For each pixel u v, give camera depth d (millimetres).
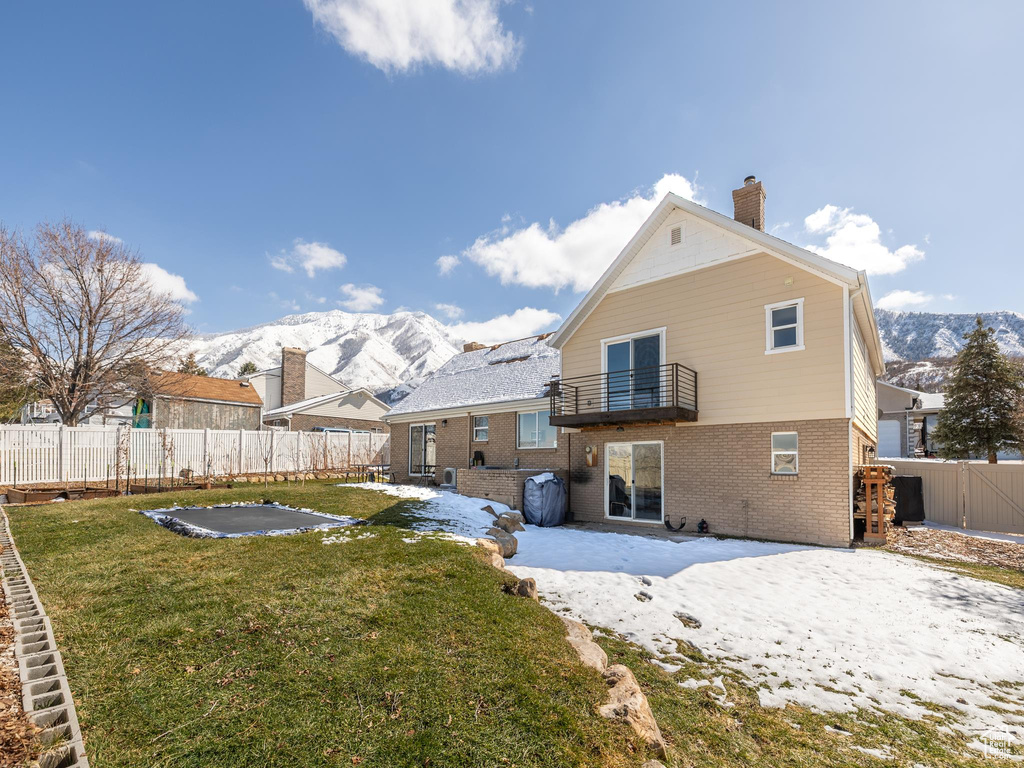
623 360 14242
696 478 12531
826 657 5371
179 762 2752
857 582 7801
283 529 8820
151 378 24594
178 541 7645
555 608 6539
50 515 9695
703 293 12734
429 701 3539
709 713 4250
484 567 6785
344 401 34250
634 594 7039
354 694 3561
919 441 34094
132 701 3291
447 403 19828
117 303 22219
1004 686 4891
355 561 6695
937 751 3852
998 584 7910
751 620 6281
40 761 2555
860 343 13828
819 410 10914
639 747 3334
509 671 4051
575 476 14992
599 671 4320
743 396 11953
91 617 4621
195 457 19188
